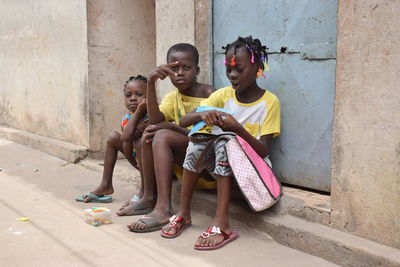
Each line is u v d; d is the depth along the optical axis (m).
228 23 3.88
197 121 3.05
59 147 5.81
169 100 3.70
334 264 2.63
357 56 2.62
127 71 5.67
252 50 3.10
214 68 4.04
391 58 2.47
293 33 3.41
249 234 3.11
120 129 5.70
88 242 2.95
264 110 3.29
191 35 4.12
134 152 3.95
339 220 2.78
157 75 3.29
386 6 2.47
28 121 7.18
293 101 3.46
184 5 4.15
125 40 5.61
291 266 2.59
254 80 3.28
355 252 2.54
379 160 2.56
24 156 6.02
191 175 3.09
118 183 4.56
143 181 3.71
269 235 3.02
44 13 6.43
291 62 3.44
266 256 2.74
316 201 3.07
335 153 2.79
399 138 2.46
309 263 2.64
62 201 3.92
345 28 2.67
